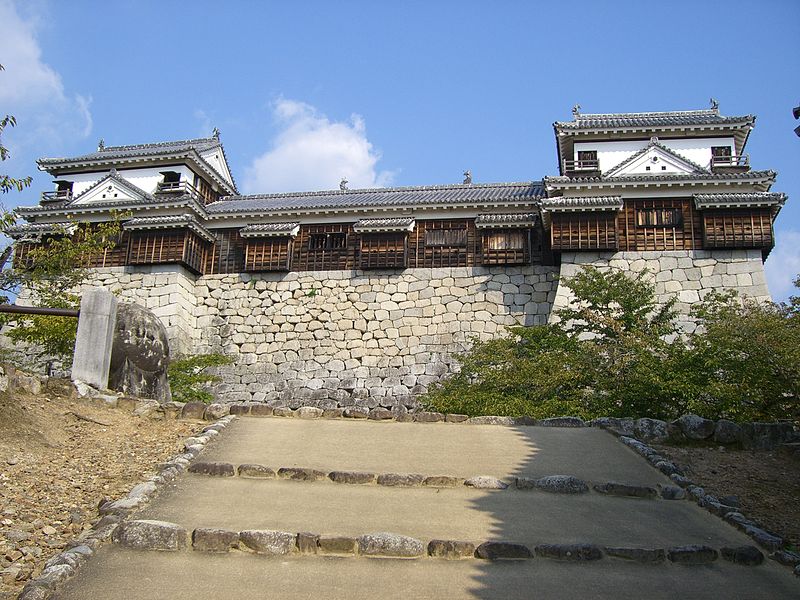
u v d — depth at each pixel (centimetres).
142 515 783
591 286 2184
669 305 2244
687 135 3017
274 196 3444
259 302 2991
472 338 2389
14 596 616
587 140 3062
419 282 2881
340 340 2867
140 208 3036
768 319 1462
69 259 1986
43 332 1830
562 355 1839
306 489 902
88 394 1259
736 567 742
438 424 1252
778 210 2620
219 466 945
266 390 2842
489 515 838
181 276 2953
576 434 1192
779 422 1262
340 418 1282
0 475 866
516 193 3061
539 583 686
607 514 860
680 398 1485
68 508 809
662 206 2678
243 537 733
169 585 650
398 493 903
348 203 3028
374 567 707
